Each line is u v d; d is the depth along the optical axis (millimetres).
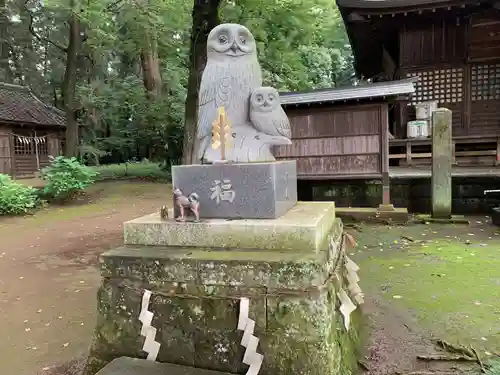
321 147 9703
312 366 2520
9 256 7246
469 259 5965
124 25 19531
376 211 9148
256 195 3004
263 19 13055
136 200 13430
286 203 3363
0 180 11570
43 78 29797
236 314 2656
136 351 2861
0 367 3434
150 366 2723
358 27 12969
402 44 13320
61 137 22719
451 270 5480
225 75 3555
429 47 13148
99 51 21188
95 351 2986
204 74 3635
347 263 4047
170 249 2959
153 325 2812
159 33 17703
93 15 15508
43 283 5660
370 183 10242
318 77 22984
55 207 12414
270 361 2594
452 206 10070
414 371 3072
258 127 3521
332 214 3732
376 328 3795
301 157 9844
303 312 2547
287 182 3428
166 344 2801
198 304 2734
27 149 20516
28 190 11844
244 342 2613
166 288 2789
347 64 28984
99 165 25766
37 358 3578
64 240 8398
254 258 2639
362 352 3357
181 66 20875
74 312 4582
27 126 20234
